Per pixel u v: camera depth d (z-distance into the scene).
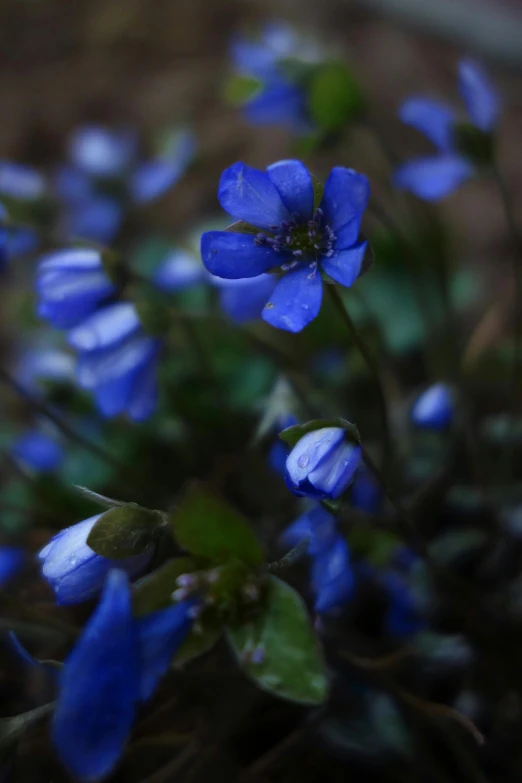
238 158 0.45
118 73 0.52
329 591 0.27
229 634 0.25
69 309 0.29
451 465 0.33
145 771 0.30
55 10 0.57
